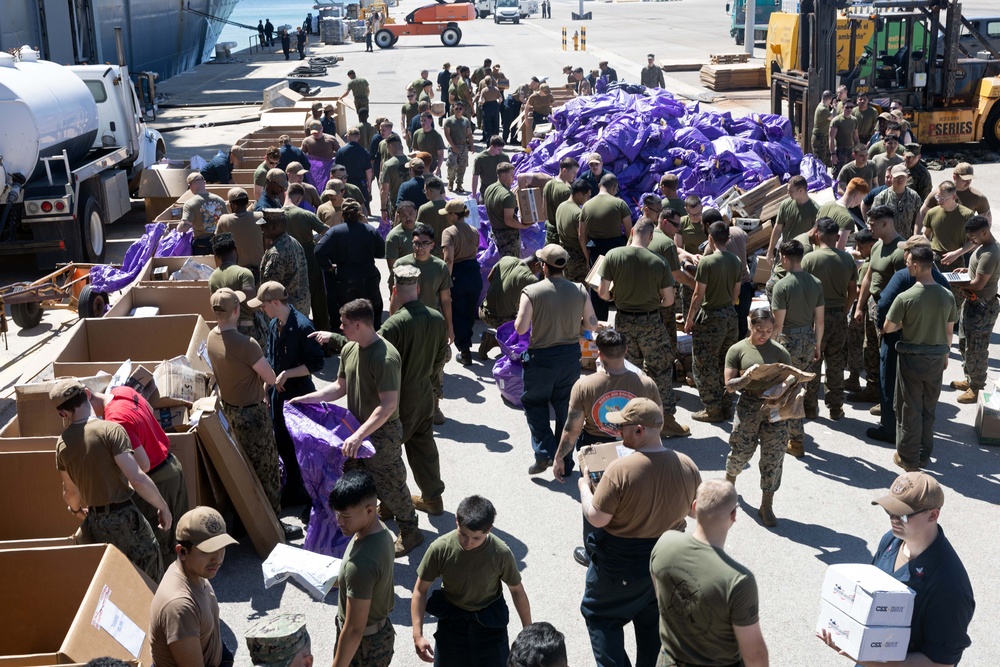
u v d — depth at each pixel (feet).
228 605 19.21
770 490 22.02
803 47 69.36
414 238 26.71
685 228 33.37
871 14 65.92
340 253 30.81
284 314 22.58
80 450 16.97
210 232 37.35
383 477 20.31
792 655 17.53
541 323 23.57
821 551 21.06
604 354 18.86
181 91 129.49
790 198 33.32
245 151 56.59
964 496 23.43
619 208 32.04
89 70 52.47
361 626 13.94
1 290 35.53
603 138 45.96
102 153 51.26
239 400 21.08
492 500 23.58
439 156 55.16
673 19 241.14
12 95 40.83
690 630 12.33
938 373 23.90
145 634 15.99
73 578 16.56
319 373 32.09
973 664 17.24
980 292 27.99
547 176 44.42
